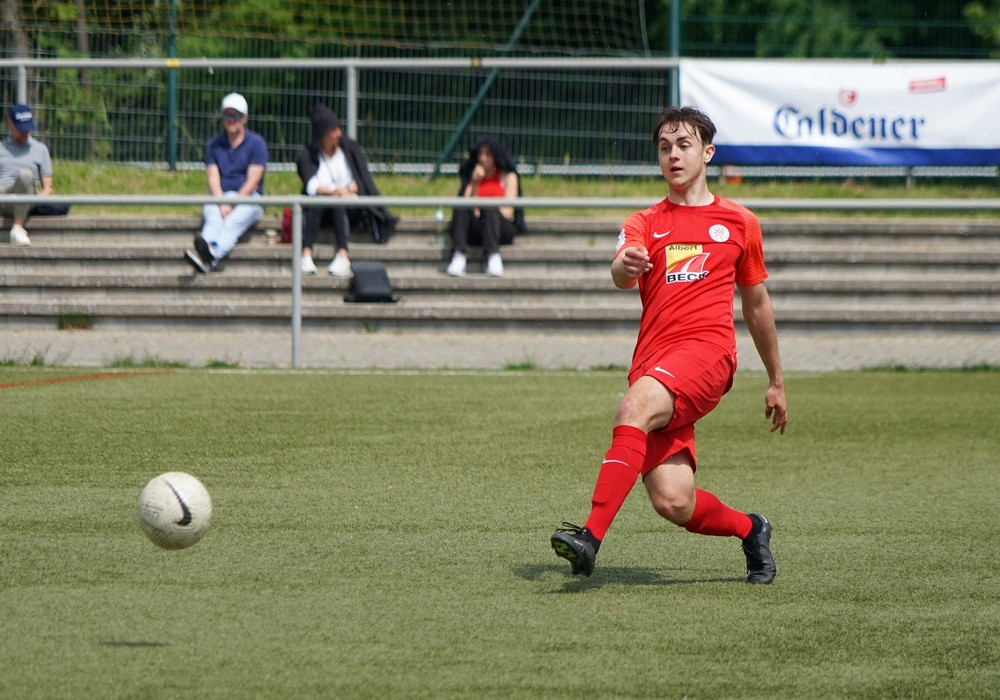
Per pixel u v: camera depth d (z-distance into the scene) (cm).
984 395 3359
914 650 1273
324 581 1520
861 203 4119
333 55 6594
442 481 2188
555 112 5931
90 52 5988
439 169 5919
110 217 4847
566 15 6750
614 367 3944
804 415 3008
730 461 2439
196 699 1099
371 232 4747
